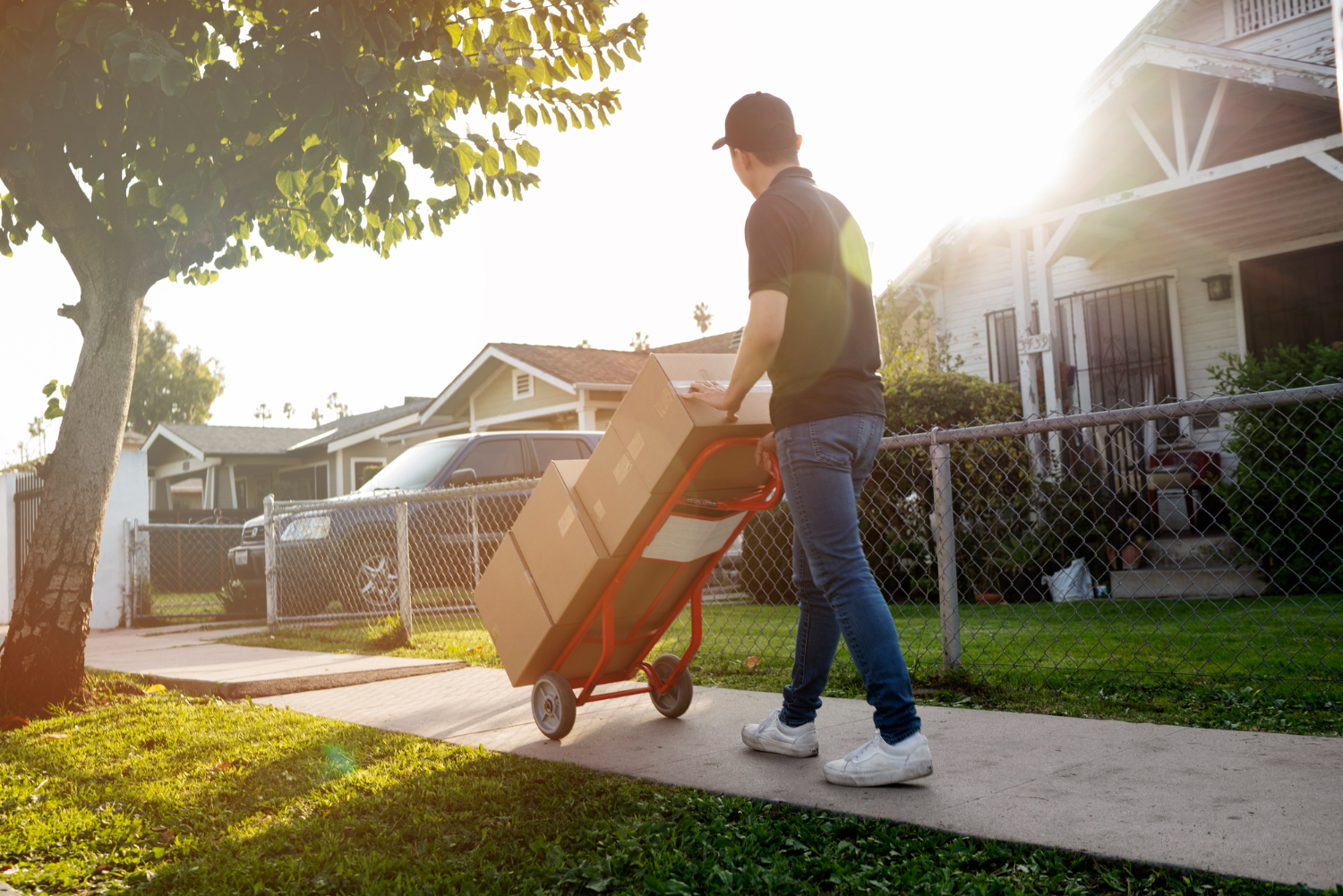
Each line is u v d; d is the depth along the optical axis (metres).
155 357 59.75
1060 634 5.75
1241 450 7.02
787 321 2.73
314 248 6.12
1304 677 3.98
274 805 2.90
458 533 9.46
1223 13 11.46
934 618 6.93
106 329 5.01
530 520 3.55
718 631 6.73
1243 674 4.11
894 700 2.68
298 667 5.92
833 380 2.74
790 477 2.76
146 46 3.78
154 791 3.09
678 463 2.99
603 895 2.10
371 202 4.76
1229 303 10.46
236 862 2.40
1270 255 10.17
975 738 3.22
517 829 2.54
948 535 4.36
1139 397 11.09
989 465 7.99
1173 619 6.11
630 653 3.83
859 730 3.41
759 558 8.49
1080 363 11.62
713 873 2.11
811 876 2.12
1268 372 7.05
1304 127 9.45
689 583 3.72
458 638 7.12
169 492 32.12
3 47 4.03
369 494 9.68
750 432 3.04
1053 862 2.06
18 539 11.70
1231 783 2.52
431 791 2.93
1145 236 11.09
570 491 3.38
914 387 8.52
